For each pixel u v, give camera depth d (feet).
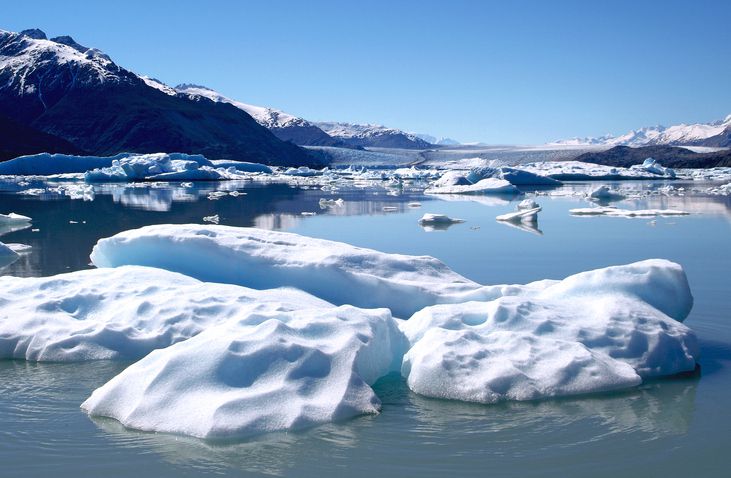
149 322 19.08
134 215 67.00
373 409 14.71
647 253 39.75
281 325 15.94
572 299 19.71
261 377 14.66
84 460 12.85
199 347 15.21
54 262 35.04
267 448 13.19
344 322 16.67
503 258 37.76
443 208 78.64
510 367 15.89
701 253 39.63
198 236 24.58
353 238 47.96
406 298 22.08
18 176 167.32
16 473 12.42
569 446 13.48
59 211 71.10
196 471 12.48
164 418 13.93
